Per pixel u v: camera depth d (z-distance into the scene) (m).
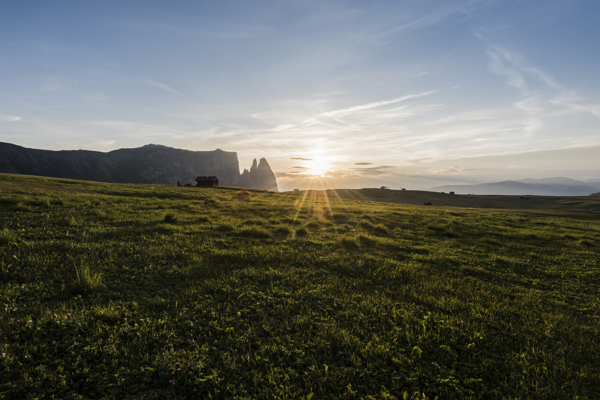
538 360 5.46
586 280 11.29
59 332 4.98
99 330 5.14
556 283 10.79
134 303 6.29
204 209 22.20
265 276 8.60
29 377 4.03
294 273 9.09
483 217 33.34
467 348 5.60
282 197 45.53
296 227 17.08
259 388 4.31
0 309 5.41
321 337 5.63
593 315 7.91
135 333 5.24
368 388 4.49
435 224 23.02
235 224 16.47
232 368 4.63
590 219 49.81
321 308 6.90
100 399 3.85
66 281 7.02
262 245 12.20
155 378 4.32
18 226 11.16
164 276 8.07
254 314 6.37
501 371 5.09
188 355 4.80
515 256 14.83
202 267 8.86
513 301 8.29
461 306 7.47
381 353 5.23
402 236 17.86
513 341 6.05
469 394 4.49
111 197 23.61
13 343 4.60
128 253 9.49
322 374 4.69
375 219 23.62
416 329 6.15
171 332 5.36
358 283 8.75
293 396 4.17
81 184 37.53
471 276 10.79
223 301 6.86
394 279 9.38
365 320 6.43
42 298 6.18
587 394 4.60
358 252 12.61
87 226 12.51
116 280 7.46
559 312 7.75
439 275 10.22
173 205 22.81
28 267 7.50
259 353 5.08
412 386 4.56
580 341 6.19
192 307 6.45
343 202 44.69
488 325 6.68
